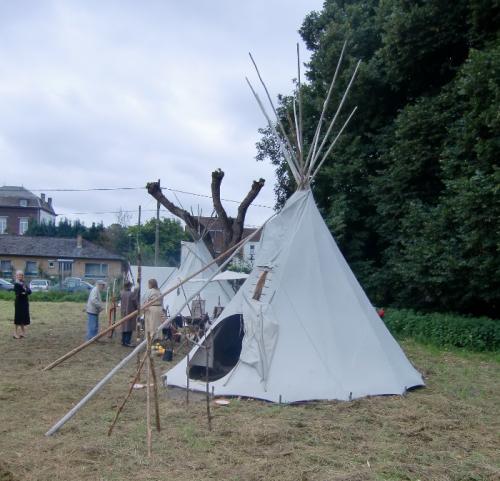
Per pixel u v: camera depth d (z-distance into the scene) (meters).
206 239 18.41
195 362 9.38
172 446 6.25
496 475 5.61
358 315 9.63
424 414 7.86
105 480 5.26
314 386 8.47
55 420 7.29
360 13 20.80
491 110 14.00
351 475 5.43
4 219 74.50
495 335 14.51
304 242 9.93
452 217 15.52
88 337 15.05
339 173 19.73
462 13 16.80
